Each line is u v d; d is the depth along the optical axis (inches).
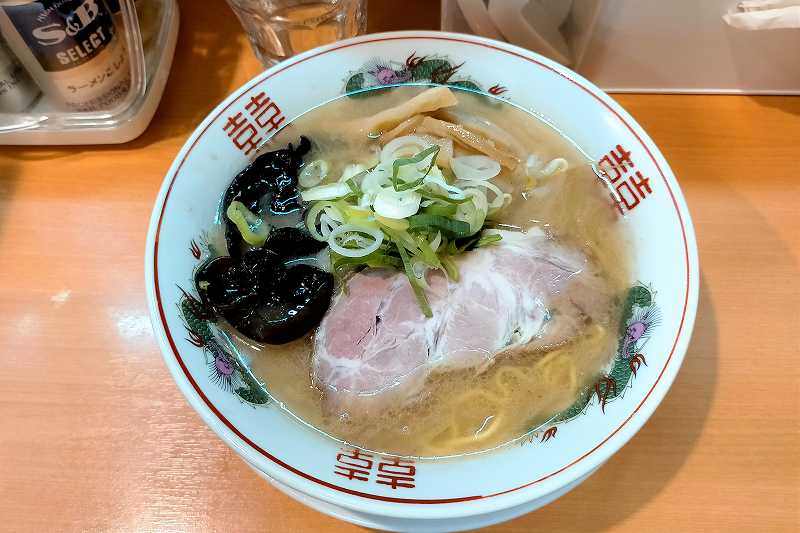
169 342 7.6
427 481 7.3
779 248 10.4
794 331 9.6
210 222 9.3
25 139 11.8
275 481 8.0
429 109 10.8
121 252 10.9
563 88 10.3
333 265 9.5
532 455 7.4
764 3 10.6
